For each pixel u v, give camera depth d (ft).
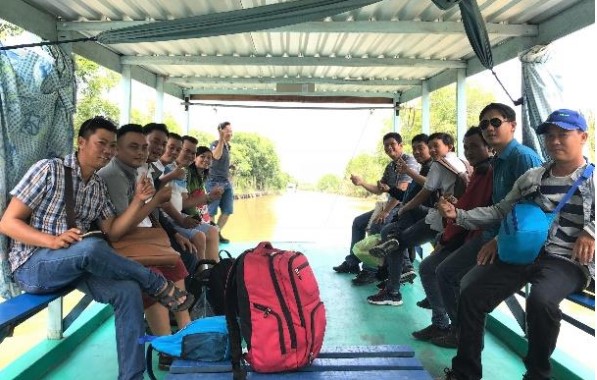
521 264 7.86
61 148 12.86
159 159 13.39
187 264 11.64
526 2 12.37
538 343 7.37
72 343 10.36
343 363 6.86
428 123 22.97
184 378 6.37
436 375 9.20
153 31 11.50
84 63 44.06
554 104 13.26
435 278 10.83
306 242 24.34
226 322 6.81
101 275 7.74
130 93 18.70
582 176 7.56
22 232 7.66
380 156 45.32
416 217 13.76
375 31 13.52
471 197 10.46
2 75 11.16
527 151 9.11
